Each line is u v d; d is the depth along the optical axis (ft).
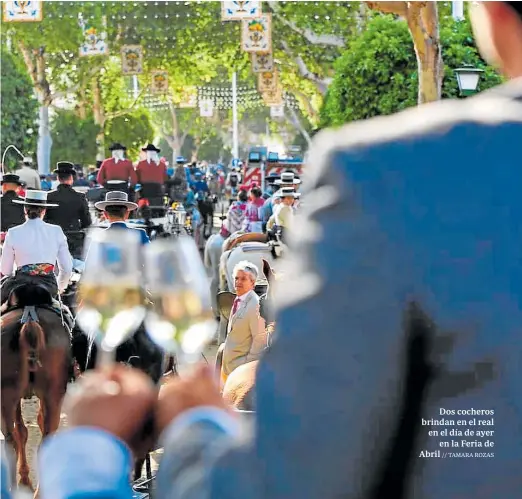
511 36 11.23
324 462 9.33
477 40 11.68
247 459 9.51
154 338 12.28
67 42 318.86
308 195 10.14
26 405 84.64
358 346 9.48
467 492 9.95
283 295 9.80
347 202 9.85
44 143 346.33
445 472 9.98
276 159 225.56
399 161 9.96
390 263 9.68
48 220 101.14
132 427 10.57
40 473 10.60
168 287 11.96
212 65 401.70
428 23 121.80
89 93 415.64
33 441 73.15
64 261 67.21
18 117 268.21
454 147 10.05
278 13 301.63
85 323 13.41
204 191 253.03
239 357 62.54
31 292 60.29
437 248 9.75
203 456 10.00
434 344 9.84
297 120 515.09
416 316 9.77
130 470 10.38
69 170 100.42
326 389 9.39
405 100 144.05
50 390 59.31
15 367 58.90
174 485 9.96
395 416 9.68
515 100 10.71
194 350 12.01
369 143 10.11
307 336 9.50
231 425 10.49
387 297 9.61
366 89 145.89
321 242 9.76
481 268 9.77
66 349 59.41
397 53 143.74
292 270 9.91
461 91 108.27
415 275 9.70
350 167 9.95
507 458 9.90
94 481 10.02
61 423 60.34
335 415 9.35
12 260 65.98
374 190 9.85
